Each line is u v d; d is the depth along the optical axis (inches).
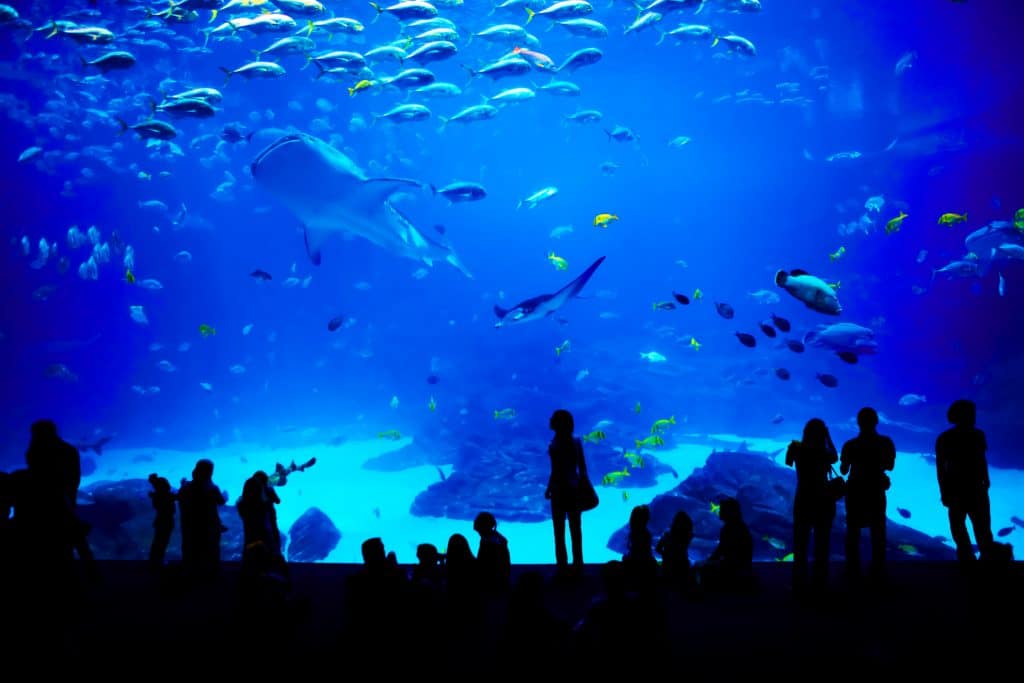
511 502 586.9
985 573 192.7
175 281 1685.5
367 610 159.5
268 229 1801.2
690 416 992.9
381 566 163.0
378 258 1685.5
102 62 460.1
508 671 147.6
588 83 1701.5
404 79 499.5
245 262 1777.8
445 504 603.2
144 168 1643.7
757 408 987.3
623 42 1401.3
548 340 1181.1
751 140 1843.0
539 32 1344.7
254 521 205.9
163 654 164.1
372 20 1188.5
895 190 1397.6
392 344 1401.3
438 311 1647.4
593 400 948.0
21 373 1362.0
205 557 218.1
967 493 204.2
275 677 152.2
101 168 1566.2
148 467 959.6
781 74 1496.1
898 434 821.9
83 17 1093.1
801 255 1902.1
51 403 1368.1
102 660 160.6
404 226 636.1
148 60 1349.7
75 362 1424.7
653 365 1066.7
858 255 1467.8
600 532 521.3
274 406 1369.3
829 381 513.7
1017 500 589.9
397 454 869.2
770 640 167.6
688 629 176.4
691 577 201.5
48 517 180.5
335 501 661.3
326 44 1229.7
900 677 145.8
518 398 935.7
